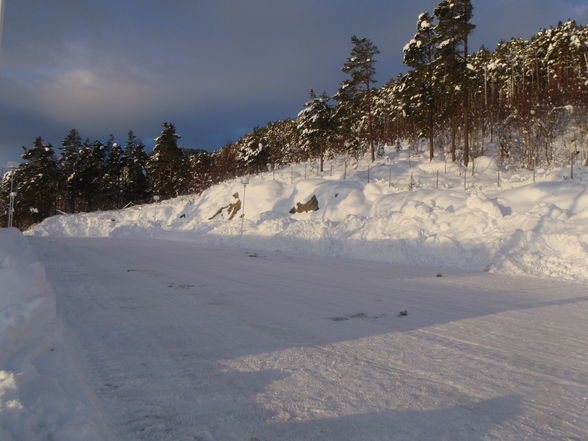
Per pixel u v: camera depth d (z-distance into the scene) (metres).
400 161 38.72
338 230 20.88
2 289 3.93
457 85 34.09
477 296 8.23
